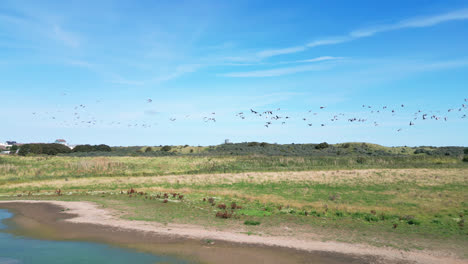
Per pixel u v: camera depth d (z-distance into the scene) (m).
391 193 35.22
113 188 43.88
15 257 15.98
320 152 96.25
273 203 30.47
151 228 21.42
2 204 32.34
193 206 29.22
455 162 65.31
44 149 102.69
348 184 41.38
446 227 21.48
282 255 16.25
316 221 23.48
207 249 17.17
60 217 25.11
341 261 15.45
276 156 78.12
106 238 19.22
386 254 16.39
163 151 110.81
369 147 101.62
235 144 118.25
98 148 117.94
